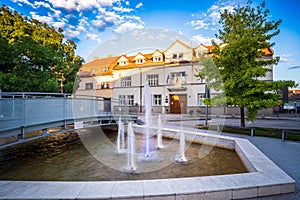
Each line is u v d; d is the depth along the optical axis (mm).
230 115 18141
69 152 6230
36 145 7340
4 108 4488
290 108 20828
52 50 12336
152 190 2502
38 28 14102
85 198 2320
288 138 6836
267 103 7539
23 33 11836
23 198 2316
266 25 8547
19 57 10148
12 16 13023
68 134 9539
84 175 4008
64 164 4855
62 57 13312
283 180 2818
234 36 8562
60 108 6332
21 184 2693
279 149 5453
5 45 9758
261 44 8203
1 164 4926
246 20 8938
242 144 5219
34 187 2598
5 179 3904
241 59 8234
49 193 2428
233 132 8203
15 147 6988
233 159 4949
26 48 10148
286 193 2742
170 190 2498
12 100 4691
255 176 2971
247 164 4008
